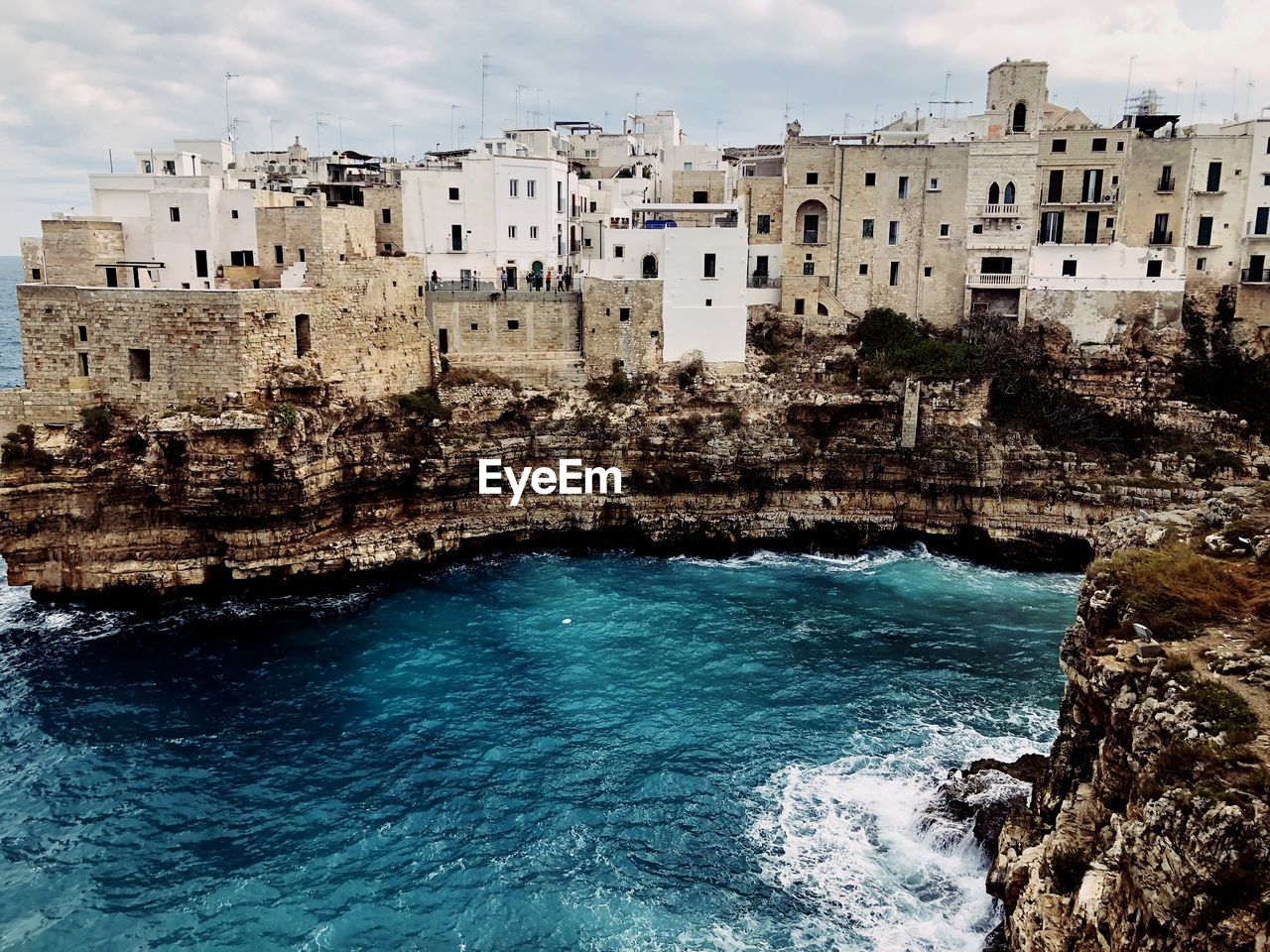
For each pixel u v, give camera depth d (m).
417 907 29.70
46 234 58.91
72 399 52.50
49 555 52.62
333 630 49.12
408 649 46.84
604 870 31.31
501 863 31.64
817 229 73.62
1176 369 66.81
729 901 29.81
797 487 64.38
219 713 40.69
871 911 29.22
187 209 61.34
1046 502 62.19
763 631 49.16
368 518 59.44
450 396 64.12
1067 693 26.97
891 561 61.22
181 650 46.72
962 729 39.38
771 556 62.09
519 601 53.22
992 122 75.06
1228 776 17.62
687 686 43.19
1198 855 16.80
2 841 32.50
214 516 52.44
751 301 73.56
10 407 52.03
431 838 32.88
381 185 72.31
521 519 62.69
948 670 44.69
